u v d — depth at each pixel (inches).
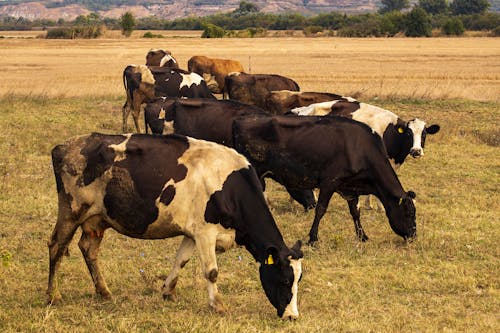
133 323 351.6
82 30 3799.2
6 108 1024.9
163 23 6894.7
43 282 411.5
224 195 355.9
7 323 346.0
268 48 2664.9
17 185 625.9
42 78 1520.7
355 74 1611.7
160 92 881.5
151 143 365.4
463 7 6776.6
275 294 350.9
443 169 738.8
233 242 366.9
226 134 569.9
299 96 700.7
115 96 1167.6
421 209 585.3
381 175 489.7
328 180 492.7
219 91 1127.6
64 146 370.3
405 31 3868.1
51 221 532.7
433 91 1205.7
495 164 762.2
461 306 385.7
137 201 358.6
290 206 602.9
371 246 493.7
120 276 418.6
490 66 1870.1
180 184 357.4
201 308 373.4
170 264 446.0
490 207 598.9
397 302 390.6
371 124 600.4
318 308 380.2
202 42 3117.6
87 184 364.8
